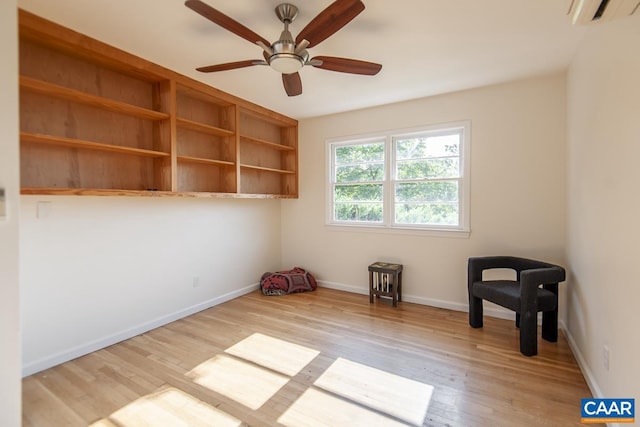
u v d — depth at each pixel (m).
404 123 3.73
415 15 1.97
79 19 2.00
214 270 3.73
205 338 2.83
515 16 1.99
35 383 2.12
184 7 1.88
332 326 3.08
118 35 2.21
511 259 3.02
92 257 2.59
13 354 1.58
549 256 3.04
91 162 2.53
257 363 2.39
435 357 2.46
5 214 1.54
